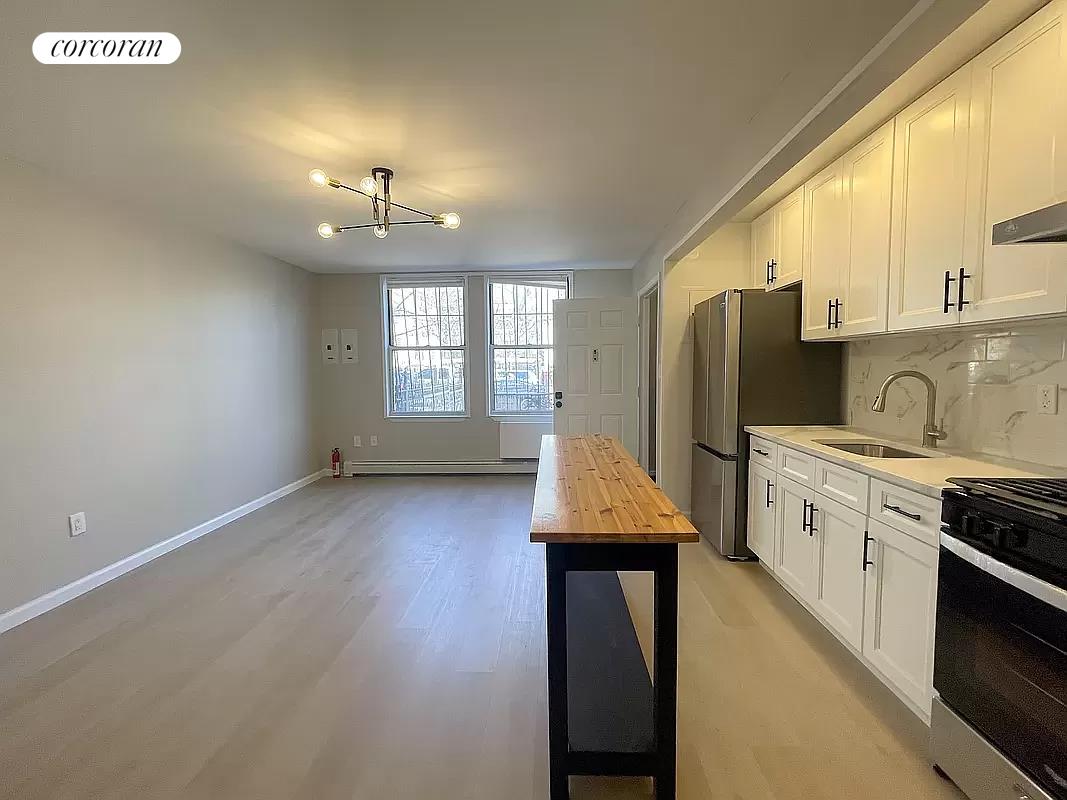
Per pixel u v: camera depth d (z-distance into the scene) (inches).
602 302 234.8
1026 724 55.7
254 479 203.8
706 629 109.4
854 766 72.4
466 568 144.3
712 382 153.8
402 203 149.3
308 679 93.7
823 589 103.4
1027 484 65.5
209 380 177.8
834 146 113.0
